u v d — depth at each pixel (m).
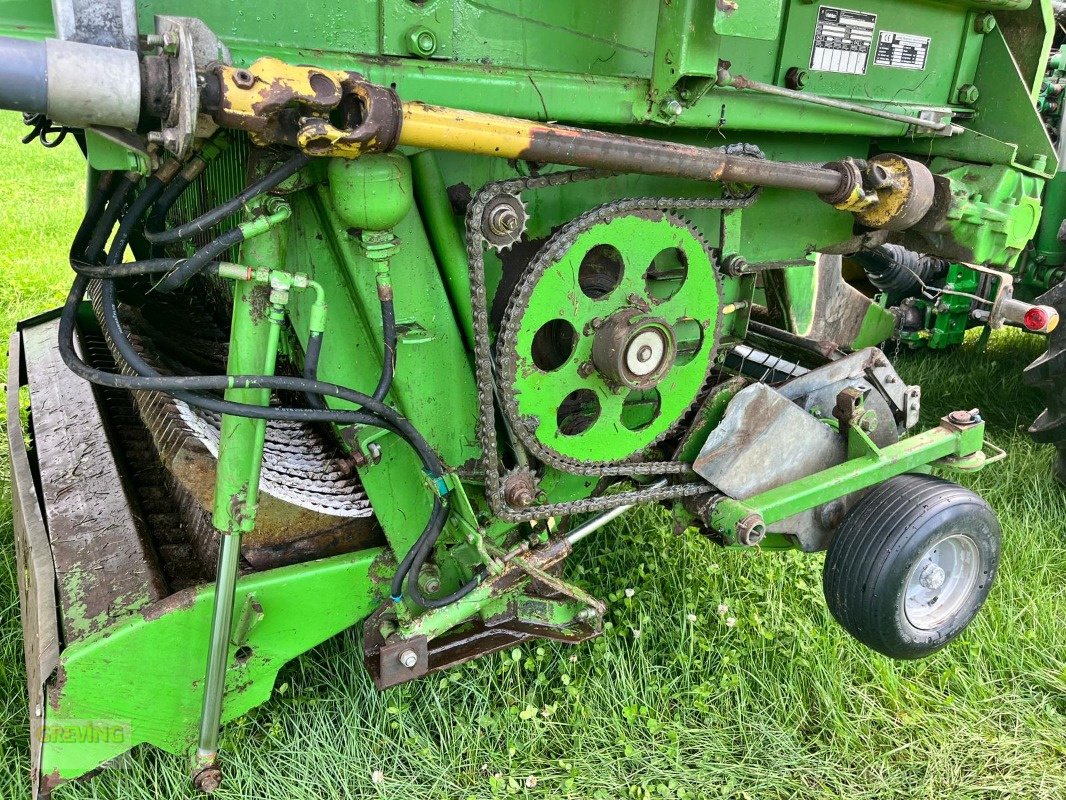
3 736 2.56
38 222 8.38
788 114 2.63
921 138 3.12
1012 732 2.97
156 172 1.90
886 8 2.81
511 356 2.19
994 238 2.96
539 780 2.64
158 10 1.80
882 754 2.85
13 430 3.43
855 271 5.83
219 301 3.75
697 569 3.40
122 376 1.89
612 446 2.48
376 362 2.28
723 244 2.62
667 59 2.21
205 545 2.64
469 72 2.05
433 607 2.38
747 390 2.71
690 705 2.95
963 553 3.02
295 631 2.39
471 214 2.10
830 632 3.26
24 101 1.53
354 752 2.66
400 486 2.41
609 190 2.53
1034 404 5.11
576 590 2.56
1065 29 5.04
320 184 2.01
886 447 2.99
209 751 2.23
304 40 1.94
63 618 2.29
